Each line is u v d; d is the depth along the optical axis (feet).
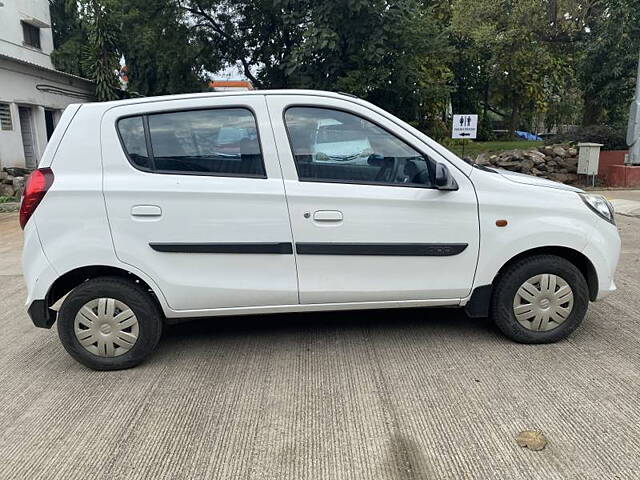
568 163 43.09
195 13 63.05
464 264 11.86
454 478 7.88
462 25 53.83
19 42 64.08
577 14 50.80
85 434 9.27
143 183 11.08
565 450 8.42
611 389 10.22
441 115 65.87
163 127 11.31
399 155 11.68
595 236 12.06
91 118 11.27
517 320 12.19
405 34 44.14
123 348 11.64
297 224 11.30
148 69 72.23
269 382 10.93
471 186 11.73
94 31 61.77
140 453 8.69
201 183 11.15
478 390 10.34
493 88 79.56
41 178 11.05
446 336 12.98
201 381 11.09
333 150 11.51
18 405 10.33
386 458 8.39
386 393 10.34
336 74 45.75
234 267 11.43
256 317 14.74
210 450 8.72
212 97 11.44
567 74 68.28
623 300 15.21
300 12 46.06
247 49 65.57
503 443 8.65
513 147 57.41
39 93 56.75
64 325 11.48
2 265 22.18
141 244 11.16
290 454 8.55
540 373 10.93
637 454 8.28
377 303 11.94
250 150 11.37
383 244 11.53
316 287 11.63
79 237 11.07
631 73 43.78
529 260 11.99
